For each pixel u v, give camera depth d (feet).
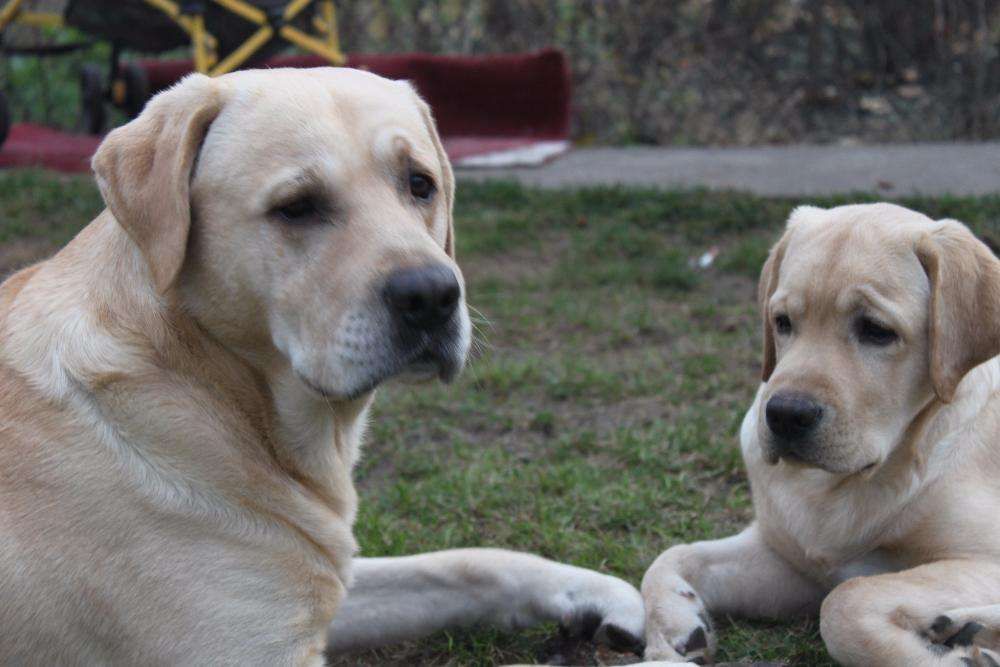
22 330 3.77
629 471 5.14
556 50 11.71
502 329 6.82
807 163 10.12
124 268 3.77
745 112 12.44
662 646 4.09
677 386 5.87
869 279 4.07
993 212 7.67
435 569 4.25
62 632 3.62
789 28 12.56
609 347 6.47
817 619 4.31
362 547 4.66
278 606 3.72
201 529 3.68
